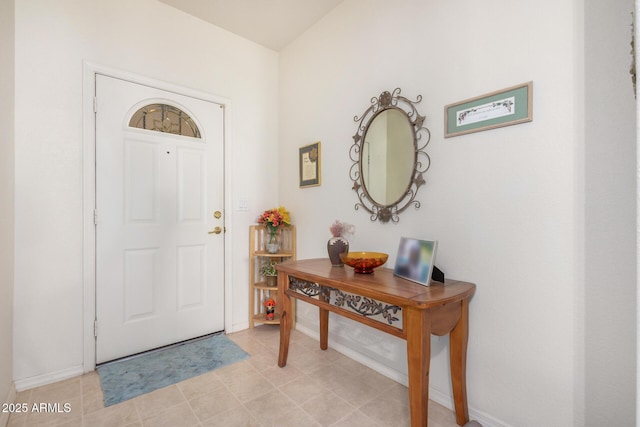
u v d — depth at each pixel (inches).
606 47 43.5
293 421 58.1
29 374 68.3
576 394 46.4
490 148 56.1
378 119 77.1
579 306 46.1
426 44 66.5
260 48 110.8
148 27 86.7
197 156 96.0
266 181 112.0
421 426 47.2
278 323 101.7
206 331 97.7
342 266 75.1
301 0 87.7
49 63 71.3
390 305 53.2
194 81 95.3
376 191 77.5
